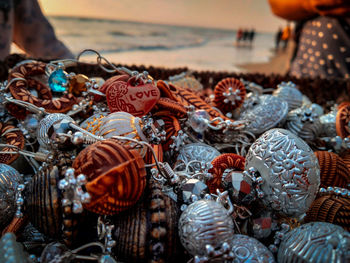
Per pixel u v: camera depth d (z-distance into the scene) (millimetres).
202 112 161
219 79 288
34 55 390
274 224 129
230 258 104
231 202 127
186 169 149
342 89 284
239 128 177
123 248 111
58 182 110
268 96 198
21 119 177
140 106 153
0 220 125
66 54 396
